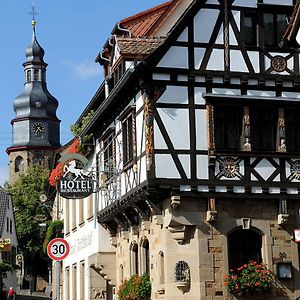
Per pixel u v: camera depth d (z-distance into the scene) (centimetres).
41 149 11375
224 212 2564
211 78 2567
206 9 2594
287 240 2606
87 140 3484
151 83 2531
